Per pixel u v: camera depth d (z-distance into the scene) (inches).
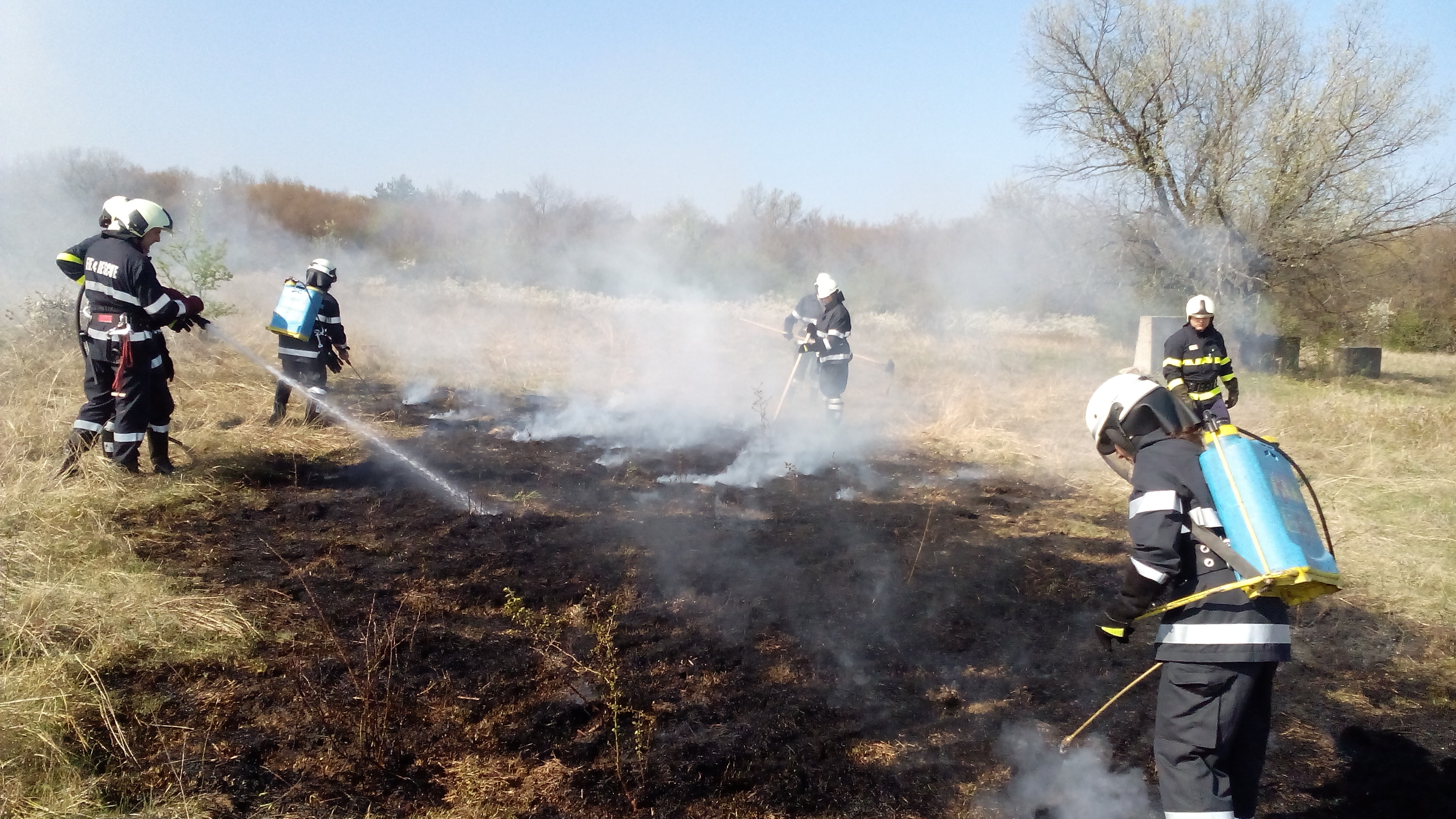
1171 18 701.3
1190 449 101.9
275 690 131.5
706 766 121.8
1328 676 158.6
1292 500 97.4
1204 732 98.4
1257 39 676.7
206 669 134.4
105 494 198.7
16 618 136.9
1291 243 662.5
